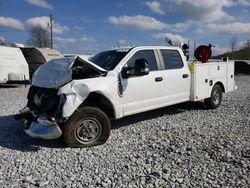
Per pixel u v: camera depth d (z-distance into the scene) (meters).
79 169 4.38
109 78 5.85
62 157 4.87
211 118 7.67
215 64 8.86
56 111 5.25
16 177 4.13
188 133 6.15
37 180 4.02
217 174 4.14
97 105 5.83
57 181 3.99
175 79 7.39
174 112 8.44
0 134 6.26
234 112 8.46
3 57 15.57
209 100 8.76
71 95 5.22
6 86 17.41
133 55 6.51
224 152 4.94
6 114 8.41
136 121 7.32
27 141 5.75
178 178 4.03
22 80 16.47
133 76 6.32
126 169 4.36
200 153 4.94
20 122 7.30
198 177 4.05
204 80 8.38
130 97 6.29
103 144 5.53
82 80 5.44
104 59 6.61
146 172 4.25
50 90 5.48
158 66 7.04
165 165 4.47
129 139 5.82
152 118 7.66
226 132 6.23
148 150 5.14
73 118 5.24
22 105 10.19
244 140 5.64
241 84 18.62
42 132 5.30
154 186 3.83
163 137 5.88
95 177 4.10
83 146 5.36
